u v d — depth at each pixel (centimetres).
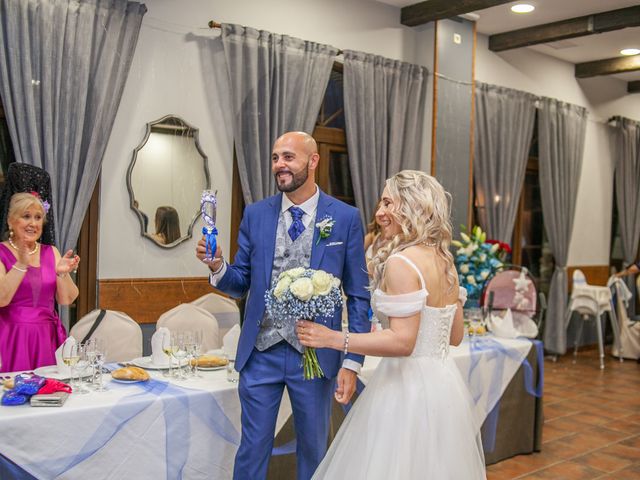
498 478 411
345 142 604
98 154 450
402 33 627
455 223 642
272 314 244
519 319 464
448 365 251
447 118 631
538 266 834
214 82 512
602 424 540
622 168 902
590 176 878
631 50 762
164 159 491
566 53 784
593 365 786
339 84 598
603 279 907
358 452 240
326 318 270
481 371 404
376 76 597
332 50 560
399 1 604
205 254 269
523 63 766
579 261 873
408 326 228
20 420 237
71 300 343
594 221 890
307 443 273
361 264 282
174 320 393
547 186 788
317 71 552
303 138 275
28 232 317
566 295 812
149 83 482
